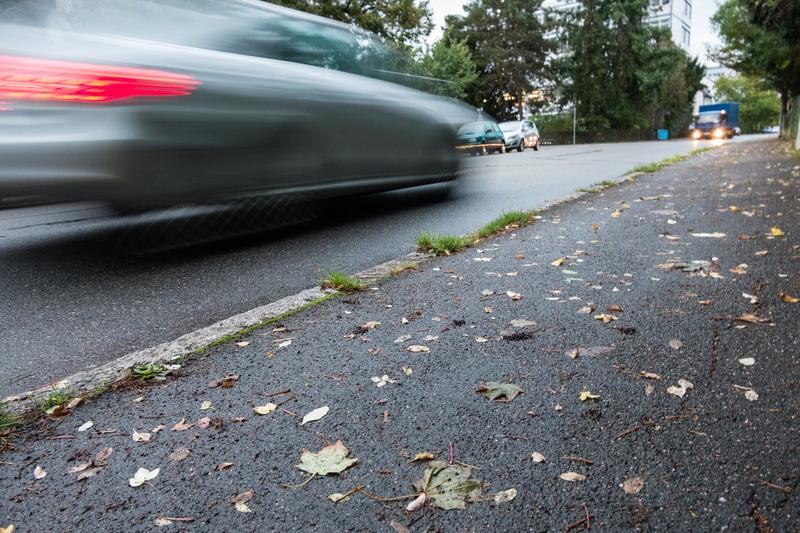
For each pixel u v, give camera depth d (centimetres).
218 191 415
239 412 199
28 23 331
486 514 145
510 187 873
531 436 179
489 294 322
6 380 235
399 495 154
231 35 434
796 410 187
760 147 1897
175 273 390
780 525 137
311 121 482
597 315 281
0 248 457
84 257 430
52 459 174
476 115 732
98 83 344
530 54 4712
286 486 159
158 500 154
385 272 375
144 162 367
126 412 201
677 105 5525
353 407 200
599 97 4731
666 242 432
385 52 610
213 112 402
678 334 253
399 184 599
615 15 4566
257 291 351
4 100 320
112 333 285
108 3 362
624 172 1097
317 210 548
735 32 2550
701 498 147
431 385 214
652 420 185
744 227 470
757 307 280
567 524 140
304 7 2420
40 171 331
